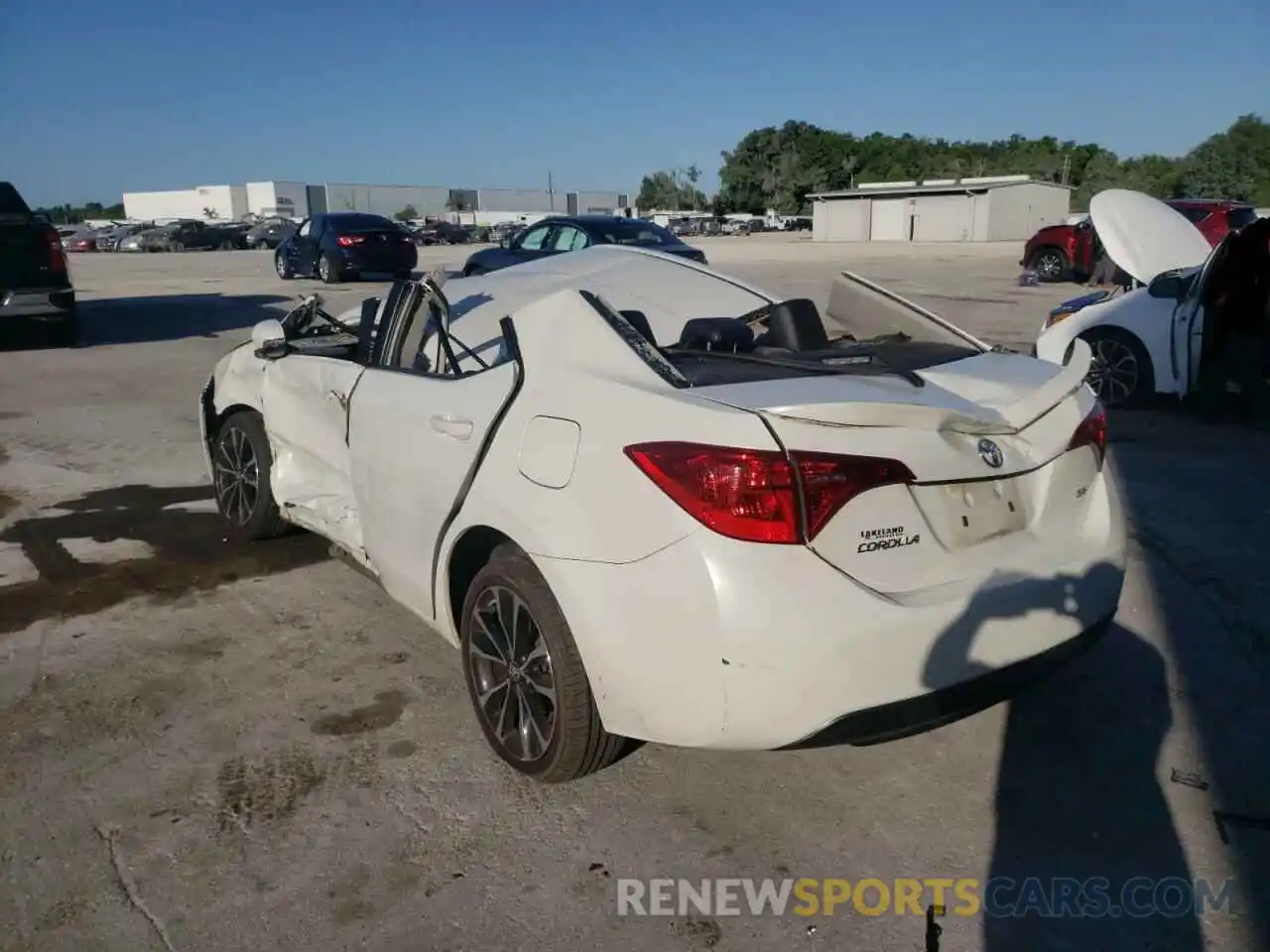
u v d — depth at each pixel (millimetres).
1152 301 8383
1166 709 3631
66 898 2672
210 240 50031
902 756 3359
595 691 2791
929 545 2725
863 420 2627
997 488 2916
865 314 4246
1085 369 3371
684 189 114062
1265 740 3430
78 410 8797
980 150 93938
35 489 6414
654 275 4391
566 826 2982
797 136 94312
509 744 3195
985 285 21953
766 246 45344
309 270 22547
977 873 2795
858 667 2543
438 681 3869
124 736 3471
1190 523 5645
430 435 3434
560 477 2838
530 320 3189
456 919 2607
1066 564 2947
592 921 2604
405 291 4031
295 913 2625
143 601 4629
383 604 4598
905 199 52688
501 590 3102
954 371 3332
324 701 3717
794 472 2516
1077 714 3605
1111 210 8969
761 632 2486
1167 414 8492
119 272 27594
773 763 3320
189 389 9727
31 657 4062
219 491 5453
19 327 12773
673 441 2605
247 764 3307
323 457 4488
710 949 2518
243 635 4277
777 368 3121
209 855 2852
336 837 2930
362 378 4043
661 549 2578
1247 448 7328
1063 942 2543
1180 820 3014
